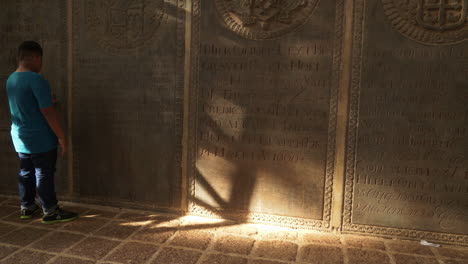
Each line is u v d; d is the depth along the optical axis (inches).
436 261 116.3
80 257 112.6
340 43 129.4
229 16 138.3
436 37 122.6
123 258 112.7
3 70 161.6
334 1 128.6
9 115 164.1
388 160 130.4
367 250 123.2
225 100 142.1
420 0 122.6
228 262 111.7
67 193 163.0
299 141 136.9
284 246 124.3
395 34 125.5
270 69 136.7
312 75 133.1
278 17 133.5
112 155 155.7
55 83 157.0
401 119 128.0
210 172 146.8
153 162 152.1
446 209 127.7
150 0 144.9
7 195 167.2
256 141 141.0
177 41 143.7
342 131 132.5
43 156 135.2
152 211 154.3
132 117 151.8
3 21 159.3
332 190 135.9
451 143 125.1
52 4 153.9
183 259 112.9
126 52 149.3
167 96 147.3
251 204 144.0
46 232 130.8
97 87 153.6
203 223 143.3
